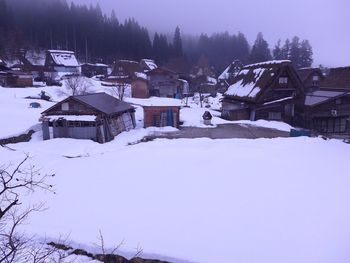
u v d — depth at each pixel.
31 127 25.62
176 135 24.66
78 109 23.39
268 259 8.45
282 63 29.92
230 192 12.72
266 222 10.30
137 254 8.59
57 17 98.69
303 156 17.66
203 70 78.19
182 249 8.94
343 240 9.14
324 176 14.39
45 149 20.72
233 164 16.19
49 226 10.31
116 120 25.75
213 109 43.22
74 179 14.80
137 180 14.33
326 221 10.23
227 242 9.27
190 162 16.66
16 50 67.94
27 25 93.25
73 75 53.91
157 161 16.98
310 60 98.25
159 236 9.64
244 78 35.78
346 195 12.23
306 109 29.62
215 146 20.19
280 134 25.09
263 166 15.83
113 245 9.17
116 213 11.23
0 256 6.91
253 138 23.45
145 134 25.19
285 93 30.72
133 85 48.53
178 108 28.20
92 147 21.44
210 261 8.41
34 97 40.16
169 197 12.42
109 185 13.90
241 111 32.59
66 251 9.08
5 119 27.38
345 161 16.88
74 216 11.07
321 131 29.45
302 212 10.88
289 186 13.21
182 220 10.59
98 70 69.88
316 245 8.97
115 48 92.44
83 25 97.81
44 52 84.31
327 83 36.34
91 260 8.80
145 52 93.88
